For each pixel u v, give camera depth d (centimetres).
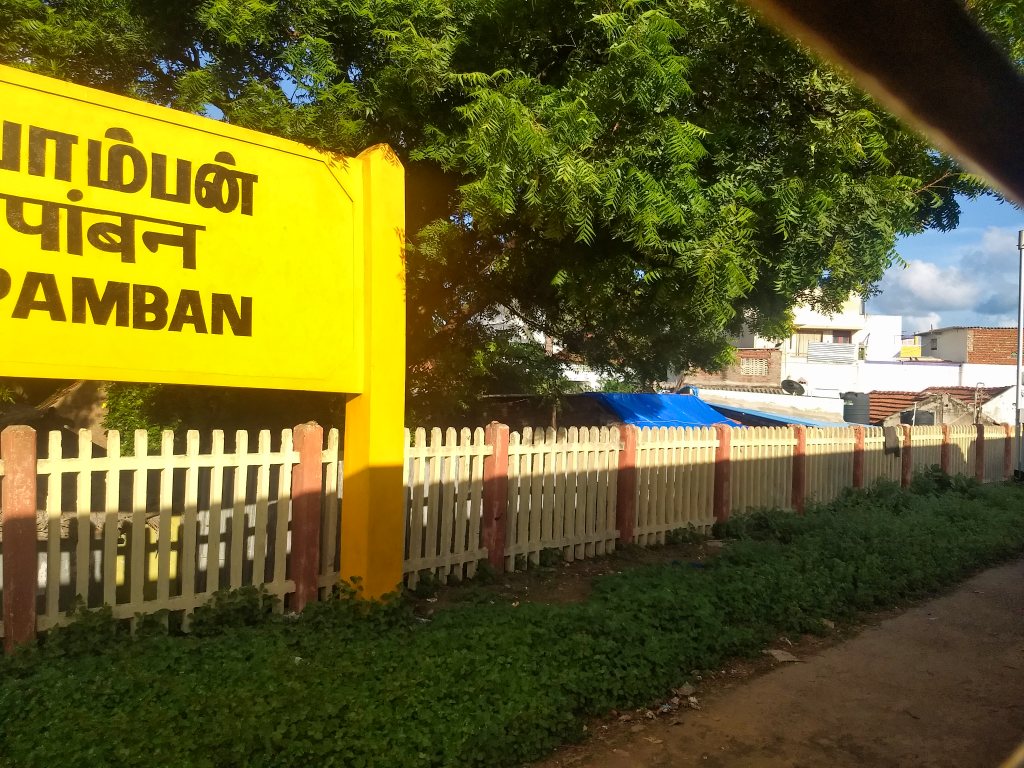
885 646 608
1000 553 967
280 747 364
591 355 1202
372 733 382
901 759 418
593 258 788
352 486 598
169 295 509
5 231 453
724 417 1859
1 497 482
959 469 1662
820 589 691
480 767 381
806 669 552
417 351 965
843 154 698
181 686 413
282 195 561
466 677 455
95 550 546
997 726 462
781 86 737
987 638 635
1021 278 1966
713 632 563
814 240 729
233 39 679
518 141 611
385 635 533
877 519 1021
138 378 496
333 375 580
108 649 469
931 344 4488
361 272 599
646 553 876
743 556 791
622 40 625
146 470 508
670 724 455
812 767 407
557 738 419
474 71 743
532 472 768
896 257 753
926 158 786
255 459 556
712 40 718
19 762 343
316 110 689
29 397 1039
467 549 712
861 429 1320
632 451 875
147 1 730
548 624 544
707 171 734
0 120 453
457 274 898
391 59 741
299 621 546
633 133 664
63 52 702
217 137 533
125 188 495
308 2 727
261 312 547
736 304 965
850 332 3844
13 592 455
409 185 823
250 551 586
